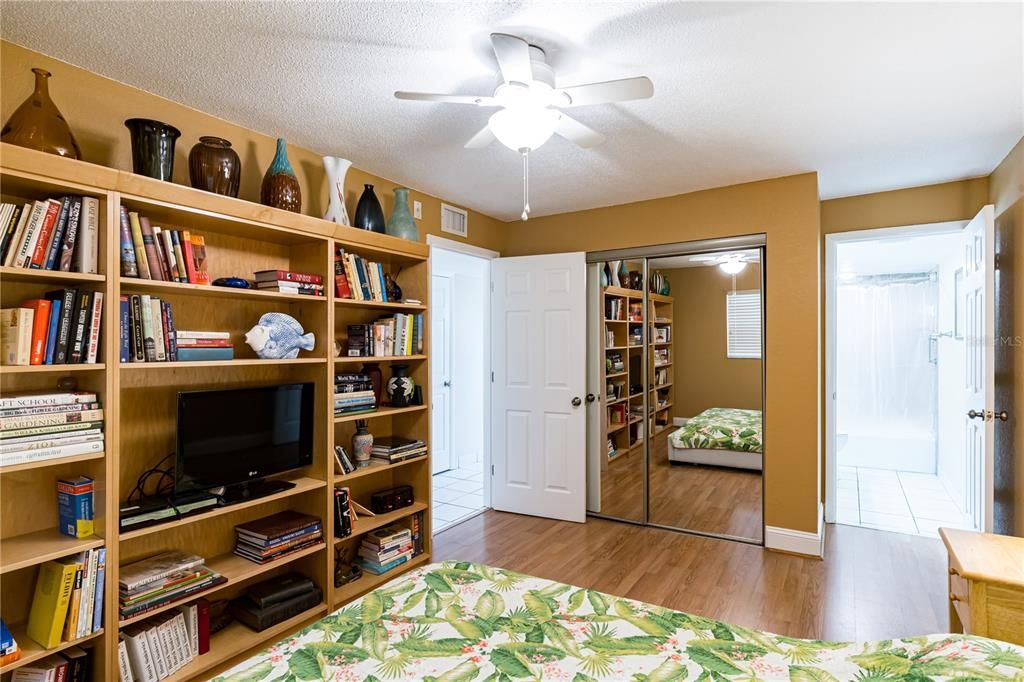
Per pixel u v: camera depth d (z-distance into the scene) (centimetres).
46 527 195
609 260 424
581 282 421
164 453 233
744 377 380
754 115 257
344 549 310
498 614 163
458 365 609
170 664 206
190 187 227
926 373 620
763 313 366
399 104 244
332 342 271
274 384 267
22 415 167
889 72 215
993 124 267
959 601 183
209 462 226
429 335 340
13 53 192
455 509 456
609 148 300
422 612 165
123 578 198
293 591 254
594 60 208
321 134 278
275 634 239
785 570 323
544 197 398
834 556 345
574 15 178
